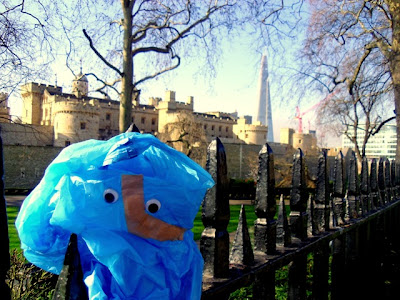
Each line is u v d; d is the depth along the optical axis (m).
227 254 1.68
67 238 1.14
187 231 1.36
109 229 1.09
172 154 1.30
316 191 2.96
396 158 9.00
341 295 3.20
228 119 80.06
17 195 32.72
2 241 0.90
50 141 56.31
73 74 14.62
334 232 2.88
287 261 2.07
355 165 3.88
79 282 1.09
